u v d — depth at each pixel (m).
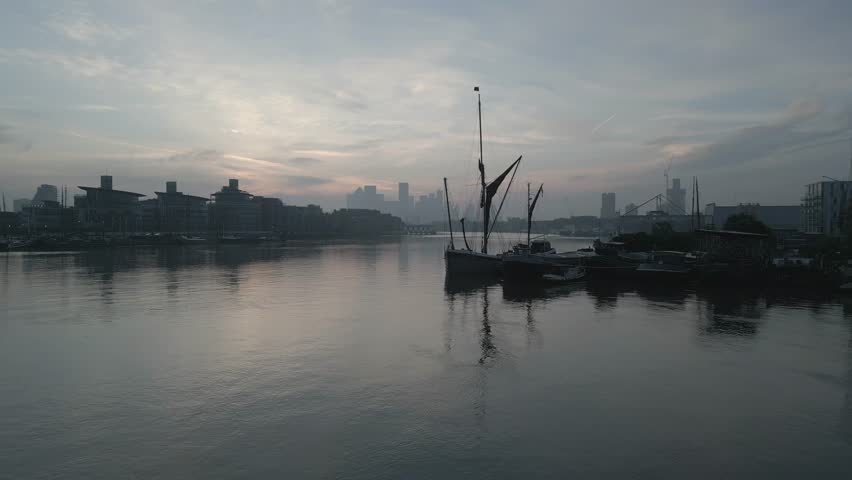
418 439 26.62
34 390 34.00
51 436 26.98
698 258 105.56
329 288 89.62
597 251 133.25
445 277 110.12
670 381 36.00
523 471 23.38
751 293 81.62
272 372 38.09
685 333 51.34
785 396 33.09
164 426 28.22
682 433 27.47
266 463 24.11
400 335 50.59
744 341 47.78
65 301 71.88
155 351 44.03
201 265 140.25
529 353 43.53
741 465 24.08
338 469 23.53
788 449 25.72
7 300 72.56
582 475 23.06
